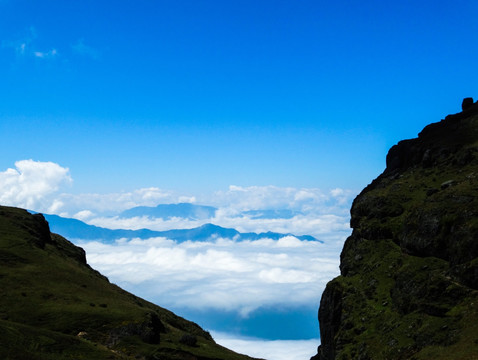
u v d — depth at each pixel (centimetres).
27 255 10850
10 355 5316
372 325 11681
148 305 12438
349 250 16700
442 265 11131
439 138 18238
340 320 13512
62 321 7862
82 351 6438
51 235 15850
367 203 16775
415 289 11000
